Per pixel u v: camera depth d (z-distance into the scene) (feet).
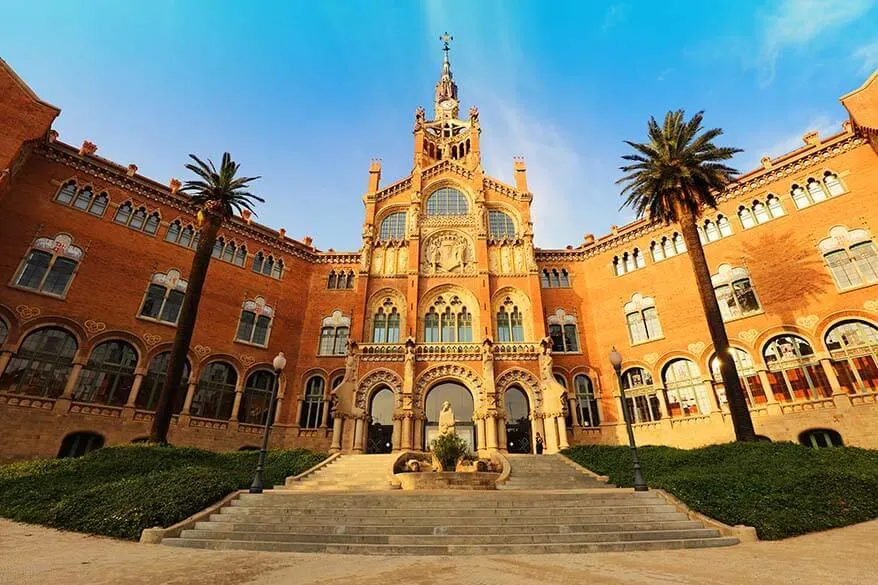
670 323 112.37
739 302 101.91
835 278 90.27
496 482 74.18
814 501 47.65
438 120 199.72
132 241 105.50
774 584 23.98
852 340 85.61
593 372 122.21
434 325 125.08
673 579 25.55
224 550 37.27
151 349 100.78
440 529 40.47
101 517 44.45
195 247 116.57
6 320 84.38
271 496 51.16
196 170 95.61
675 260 116.78
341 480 76.79
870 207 89.66
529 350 116.06
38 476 59.77
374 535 38.81
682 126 94.68
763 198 104.63
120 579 25.02
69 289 92.89
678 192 90.58
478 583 24.63
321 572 27.81
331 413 119.65
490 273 131.95
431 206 146.30
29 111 90.68
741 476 55.16
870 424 79.05
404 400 108.06
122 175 107.76
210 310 113.39
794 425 86.99
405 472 73.97
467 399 114.42
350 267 139.95
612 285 129.08
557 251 139.74
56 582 23.93
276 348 123.03
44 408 84.12
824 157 98.07
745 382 96.58
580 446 93.86
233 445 106.83
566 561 31.76
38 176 95.35
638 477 54.85
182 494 47.67
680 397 106.11
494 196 146.92
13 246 88.38
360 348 116.67
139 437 93.86
